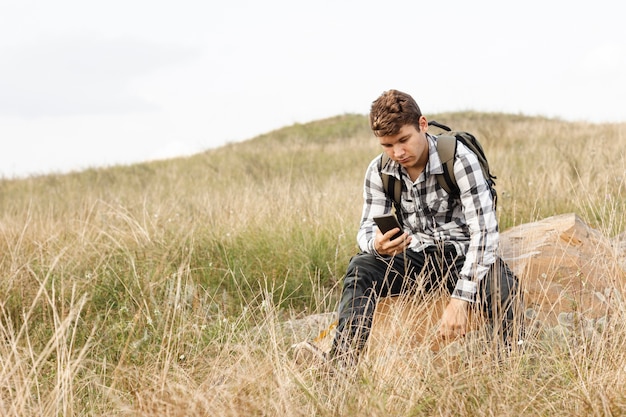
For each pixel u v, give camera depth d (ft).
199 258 17.08
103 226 20.38
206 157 66.08
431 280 11.22
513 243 13.82
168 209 23.43
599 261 12.46
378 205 11.42
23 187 54.80
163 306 13.64
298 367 10.11
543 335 10.73
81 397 10.34
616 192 19.33
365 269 11.11
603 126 55.67
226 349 10.53
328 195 23.77
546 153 32.50
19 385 8.94
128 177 53.67
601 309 11.51
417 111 10.17
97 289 15.07
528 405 8.33
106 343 12.37
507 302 10.52
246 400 8.46
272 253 17.39
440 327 10.25
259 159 56.49
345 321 10.53
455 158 10.35
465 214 10.50
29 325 13.19
